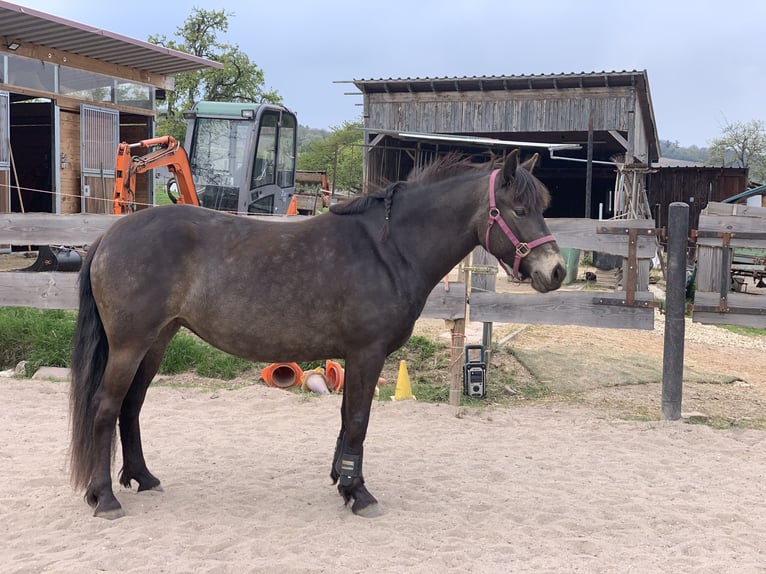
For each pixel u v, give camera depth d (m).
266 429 6.55
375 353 4.49
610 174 29.67
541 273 4.44
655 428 6.73
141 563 3.78
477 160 25.72
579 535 4.30
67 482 5.01
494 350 9.38
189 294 4.52
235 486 5.02
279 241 4.57
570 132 23.23
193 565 3.76
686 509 4.73
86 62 15.93
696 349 11.22
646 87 22.27
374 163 24.30
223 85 43.16
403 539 4.15
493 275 7.55
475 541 4.17
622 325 7.21
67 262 11.46
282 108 16.05
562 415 7.18
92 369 4.54
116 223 4.68
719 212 7.40
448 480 5.25
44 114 16.95
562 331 11.17
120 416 4.81
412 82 22.52
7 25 13.29
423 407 7.27
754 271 15.68
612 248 7.17
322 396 7.73
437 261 4.66
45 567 3.71
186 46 42.91
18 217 8.23
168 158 13.94
